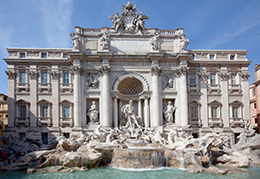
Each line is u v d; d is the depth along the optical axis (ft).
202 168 95.09
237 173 90.89
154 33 150.41
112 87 144.77
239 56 155.74
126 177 84.02
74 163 97.86
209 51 154.40
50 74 147.74
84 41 147.95
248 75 153.79
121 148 106.63
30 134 140.36
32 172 91.30
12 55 147.13
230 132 147.84
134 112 143.64
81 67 143.95
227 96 151.74
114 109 142.82
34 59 146.00
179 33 151.74
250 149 126.11
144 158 99.91
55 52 149.48
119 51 148.36
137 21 151.53
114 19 150.92
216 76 154.20
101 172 91.30
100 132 125.29
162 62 149.28
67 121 143.84
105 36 144.97
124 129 135.03
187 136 132.05
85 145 111.96
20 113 145.18
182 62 145.79
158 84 145.07
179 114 145.07
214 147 118.42
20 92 145.18
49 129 142.51
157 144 118.62
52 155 101.76
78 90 140.26
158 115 141.08
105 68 141.59
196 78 152.15
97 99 147.02
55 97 145.89
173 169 96.89
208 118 149.69
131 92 153.69
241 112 151.84
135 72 146.92
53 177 84.43
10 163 105.40
